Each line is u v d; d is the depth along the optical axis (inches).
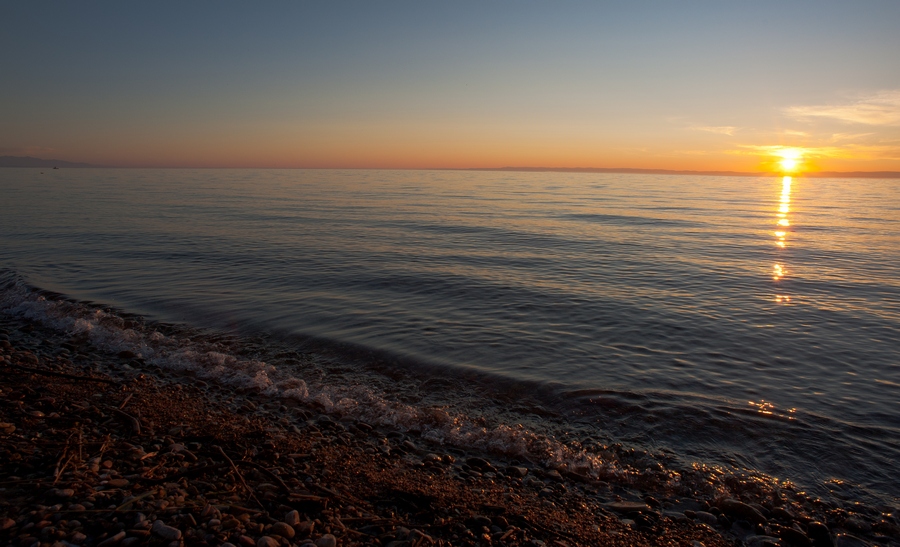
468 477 237.0
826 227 1309.1
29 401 272.5
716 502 223.8
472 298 573.3
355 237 1022.4
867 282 667.4
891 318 502.6
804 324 483.2
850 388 340.8
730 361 389.7
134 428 249.3
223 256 792.9
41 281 610.2
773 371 370.3
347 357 396.2
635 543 193.9
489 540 185.3
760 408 311.7
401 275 677.9
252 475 212.7
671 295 594.6
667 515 215.6
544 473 247.0
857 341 434.6
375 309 523.5
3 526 153.9
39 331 447.8
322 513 188.7
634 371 370.3
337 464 235.9
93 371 352.2
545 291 605.9
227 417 283.6
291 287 609.3
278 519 181.2
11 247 834.2
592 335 451.2
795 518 214.8
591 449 269.6
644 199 2417.6
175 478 202.7
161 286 602.5
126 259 757.3
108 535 156.2
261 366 369.4
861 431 283.9
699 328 470.6
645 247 953.5
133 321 470.9
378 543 174.4
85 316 481.4
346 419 298.5
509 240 1020.5
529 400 327.0
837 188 4397.1
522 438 276.7
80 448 215.6
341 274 680.4
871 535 205.6
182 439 245.6
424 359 390.9
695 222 1403.8
